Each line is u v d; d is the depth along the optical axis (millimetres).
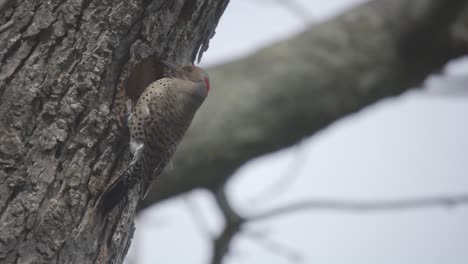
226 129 17859
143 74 11016
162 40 10266
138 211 17031
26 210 9023
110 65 9758
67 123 9398
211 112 17953
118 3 9766
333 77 19234
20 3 9453
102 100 9695
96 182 9633
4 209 8953
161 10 10125
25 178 9102
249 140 17984
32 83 9281
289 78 18891
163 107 11203
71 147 9430
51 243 9141
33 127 9242
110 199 9727
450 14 18984
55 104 9352
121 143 9992
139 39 9984
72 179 9398
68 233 9305
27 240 9016
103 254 9773
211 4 10711
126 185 10023
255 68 19094
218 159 17625
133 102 11078
